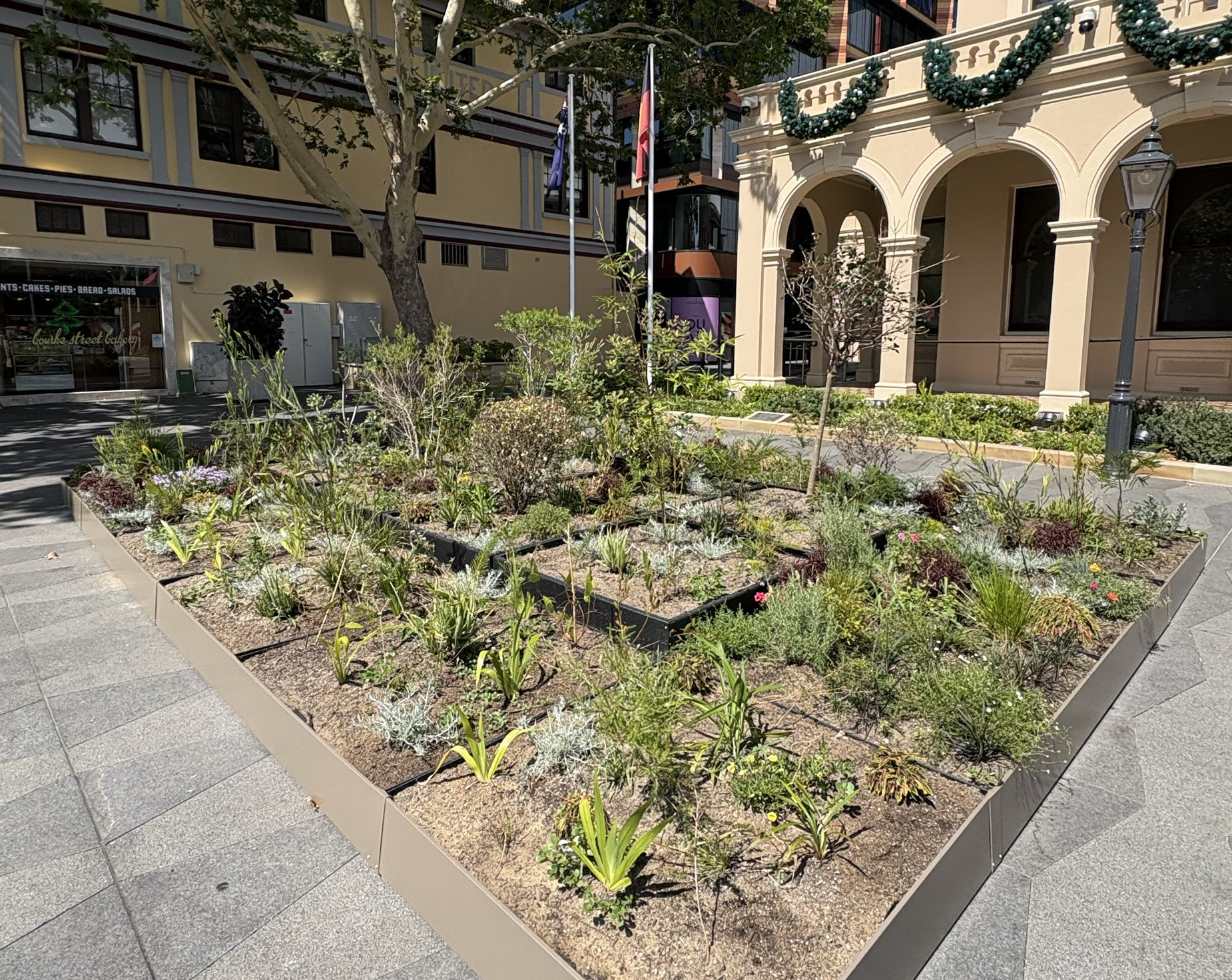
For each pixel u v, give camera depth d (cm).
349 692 381
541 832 279
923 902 248
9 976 239
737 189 2812
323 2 2006
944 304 1573
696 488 750
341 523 611
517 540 595
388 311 2214
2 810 319
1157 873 288
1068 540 576
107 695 415
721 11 1681
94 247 1723
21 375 1673
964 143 1245
